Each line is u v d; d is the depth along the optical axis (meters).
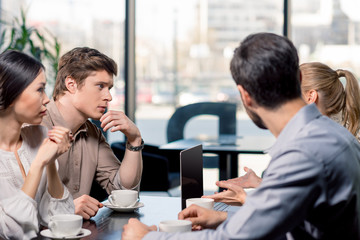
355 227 1.48
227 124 5.80
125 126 2.50
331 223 1.46
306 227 1.50
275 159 1.43
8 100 1.86
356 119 2.40
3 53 1.88
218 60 5.99
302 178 1.38
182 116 5.81
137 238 1.64
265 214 1.40
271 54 1.44
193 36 5.98
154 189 4.38
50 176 2.00
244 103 1.54
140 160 2.56
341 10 5.80
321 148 1.41
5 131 1.95
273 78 1.45
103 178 2.63
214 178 6.04
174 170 4.89
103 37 5.93
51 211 1.97
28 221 1.79
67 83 2.45
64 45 5.87
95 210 2.10
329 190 1.41
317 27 5.84
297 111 1.48
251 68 1.46
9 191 1.91
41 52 5.45
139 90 6.05
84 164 2.55
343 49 5.83
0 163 1.93
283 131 1.47
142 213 2.19
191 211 1.88
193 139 5.20
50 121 2.45
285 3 5.84
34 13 5.83
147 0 5.94
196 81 6.01
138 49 6.00
